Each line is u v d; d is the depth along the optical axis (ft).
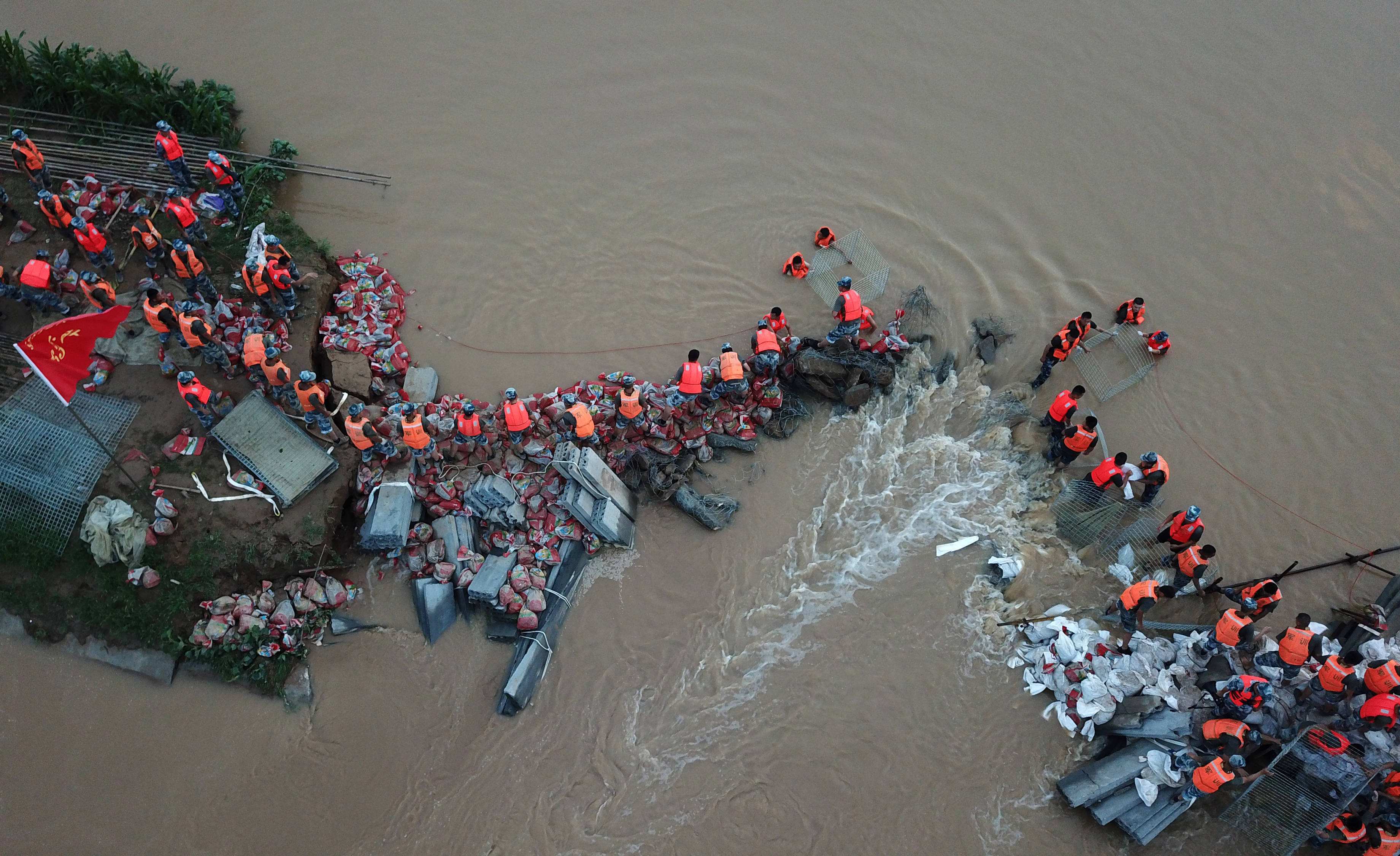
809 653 49.75
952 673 49.37
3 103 65.21
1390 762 44.45
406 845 43.96
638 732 47.21
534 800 45.19
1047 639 49.70
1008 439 57.21
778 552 53.11
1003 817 45.37
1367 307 65.51
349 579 50.67
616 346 61.26
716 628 50.52
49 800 44.34
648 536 53.47
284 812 44.65
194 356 53.57
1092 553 53.06
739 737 47.16
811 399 58.75
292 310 56.39
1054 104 75.66
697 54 76.89
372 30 75.77
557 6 78.64
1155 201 70.69
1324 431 59.72
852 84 76.13
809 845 44.37
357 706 47.52
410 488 50.78
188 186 61.26
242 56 73.00
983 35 79.25
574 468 49.32
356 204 66.54
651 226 67.62
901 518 54.29
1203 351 63.10
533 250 65.62
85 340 44.75
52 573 48.24
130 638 47.78
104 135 64.23
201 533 49.01
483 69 74.64
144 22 73.67
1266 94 76.43
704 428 56.08
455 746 46.70
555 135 71.82
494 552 51.80
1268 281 66.74
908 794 45.83
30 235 57.82
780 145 72.54
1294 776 44.86
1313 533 55.42
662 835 44.39
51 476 49.08
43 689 46.96
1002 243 68.08
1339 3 80.89
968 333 63.36
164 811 44.45
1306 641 45.34
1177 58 78.43
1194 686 47.70
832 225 68.49
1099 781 44.78
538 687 48.39
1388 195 71.15
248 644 47.75
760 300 64.34
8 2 73.10
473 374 59.16
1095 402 60.29
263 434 50.67
